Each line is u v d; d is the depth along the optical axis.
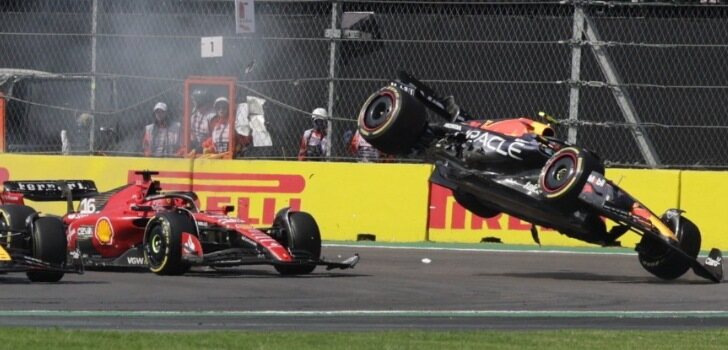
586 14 58.91
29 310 33.75
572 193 42.28
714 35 59.59
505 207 45.47
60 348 26.52
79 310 33.97
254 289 39.72
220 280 42.25
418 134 47.09
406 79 48.06
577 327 32.66
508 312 35.50
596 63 59.62
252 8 61.41
